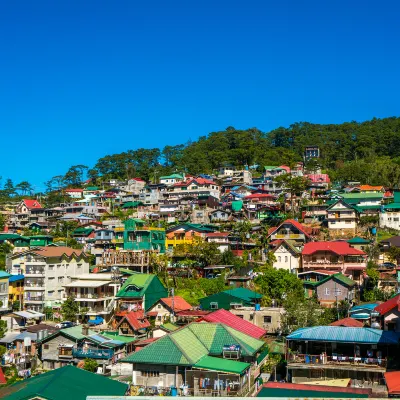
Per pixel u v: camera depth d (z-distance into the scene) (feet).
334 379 133.80
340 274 226.79
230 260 267.18
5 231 392.88
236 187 470.80
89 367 163.94
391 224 316.60
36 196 586.45
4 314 221.46
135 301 220.64
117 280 234.58
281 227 295.69
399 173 437.99
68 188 609.01
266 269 251.80
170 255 281.54
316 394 112.68
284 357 157.07
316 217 337.72
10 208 512.22
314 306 188.65
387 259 258.78
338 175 484.33
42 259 246.06
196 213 371.35
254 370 141.79
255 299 209.77
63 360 173.78
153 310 212.84
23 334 190.39
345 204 311.88
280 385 120.67
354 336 135.74
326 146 607.37
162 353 130.52
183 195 453.99
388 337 133.49
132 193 501.15
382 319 158.30
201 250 272.31
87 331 183.42
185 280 252.62
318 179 459.73
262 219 357.82
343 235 304.09
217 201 427.33
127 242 288.10
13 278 243.81
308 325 175.42
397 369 129.08
